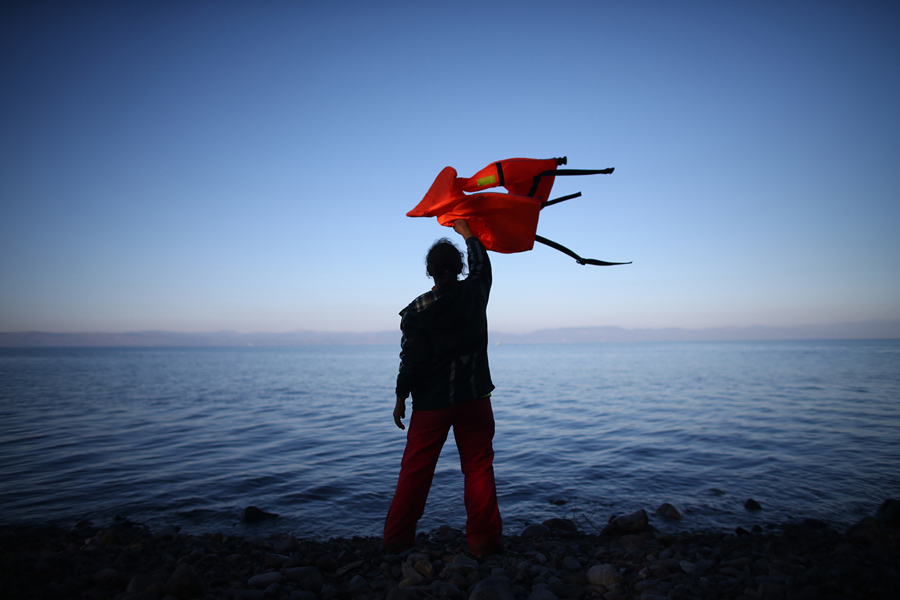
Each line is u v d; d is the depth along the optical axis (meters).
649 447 8.66
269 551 3.54
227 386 25.36
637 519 4.44
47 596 2.29
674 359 65.44
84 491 5.93
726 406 14.69
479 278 2.77
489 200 2.81
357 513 5.17
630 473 6.88
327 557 3.06
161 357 104.69
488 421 2.89
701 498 5.69
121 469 7.06
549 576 2.77
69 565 2.81
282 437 9.87
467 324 2.68
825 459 7.61
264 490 6.02
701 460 7.61
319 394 20.53
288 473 6.87
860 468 7.04
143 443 9.12
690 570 3.01
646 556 3.39
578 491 6.03
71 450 8.44
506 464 7.54
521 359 75.31
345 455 8.14
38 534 4.17
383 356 118.62
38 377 32.19
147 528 4.57
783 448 8.43
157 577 2.43
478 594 2.28
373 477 6.67
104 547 3.44
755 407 14.34
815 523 4.70
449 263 2.74
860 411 13.20
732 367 41.50
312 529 4.65
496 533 3.00
